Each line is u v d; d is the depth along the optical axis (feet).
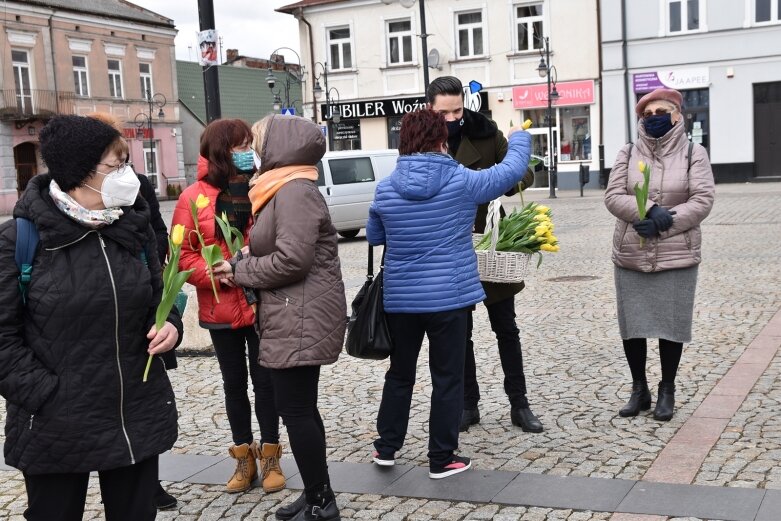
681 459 13.66
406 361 13.93
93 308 8.54
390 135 105.70
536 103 97.66
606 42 93.20
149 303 9.00
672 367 15.94
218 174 13.38
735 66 88.69
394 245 13.35
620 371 19.66
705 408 16.37
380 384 19.79
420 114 13.17
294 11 108.17
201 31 23.75
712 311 25.80
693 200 15.47
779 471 12.89
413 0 58.54
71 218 8.50
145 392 8.98
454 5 100.37
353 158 55.67
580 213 65.92
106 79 132.16
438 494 12.90
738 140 89.66
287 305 11.56
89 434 8.58
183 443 16.26
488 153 15.49
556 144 97.91
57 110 123.65
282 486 13.67
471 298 13.38
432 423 13.50
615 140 94.63
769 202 63.46
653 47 91.61
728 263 35.45
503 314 15.57
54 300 8.45
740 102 89.04
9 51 118.32
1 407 19.53
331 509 12.00
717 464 13.35
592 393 17.98
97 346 8.63
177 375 21.86
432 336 13.39
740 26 87.71
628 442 14.73
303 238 11.30
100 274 8.59
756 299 27.27
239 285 11.84
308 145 11.60
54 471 8.61
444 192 13.05
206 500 13.38
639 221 15.37
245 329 13.51
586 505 12.07
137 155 137.08
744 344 21.35
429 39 102.42
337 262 12.09
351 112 106.63
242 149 13.53
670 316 15.66
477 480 13.33
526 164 13.66
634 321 15.96
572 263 39.06
